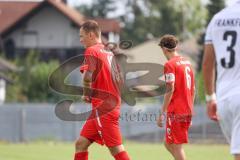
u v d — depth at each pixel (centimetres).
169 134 4184
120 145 3828
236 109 2427
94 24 3847
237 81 2450
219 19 2506
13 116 14612
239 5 2500
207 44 2538
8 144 13000
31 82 18750
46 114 14550
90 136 3844
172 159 8219
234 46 2462
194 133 13238
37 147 11481
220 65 2488
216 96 2503
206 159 8275
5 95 18750
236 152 2430
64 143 13388
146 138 13838
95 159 7731
